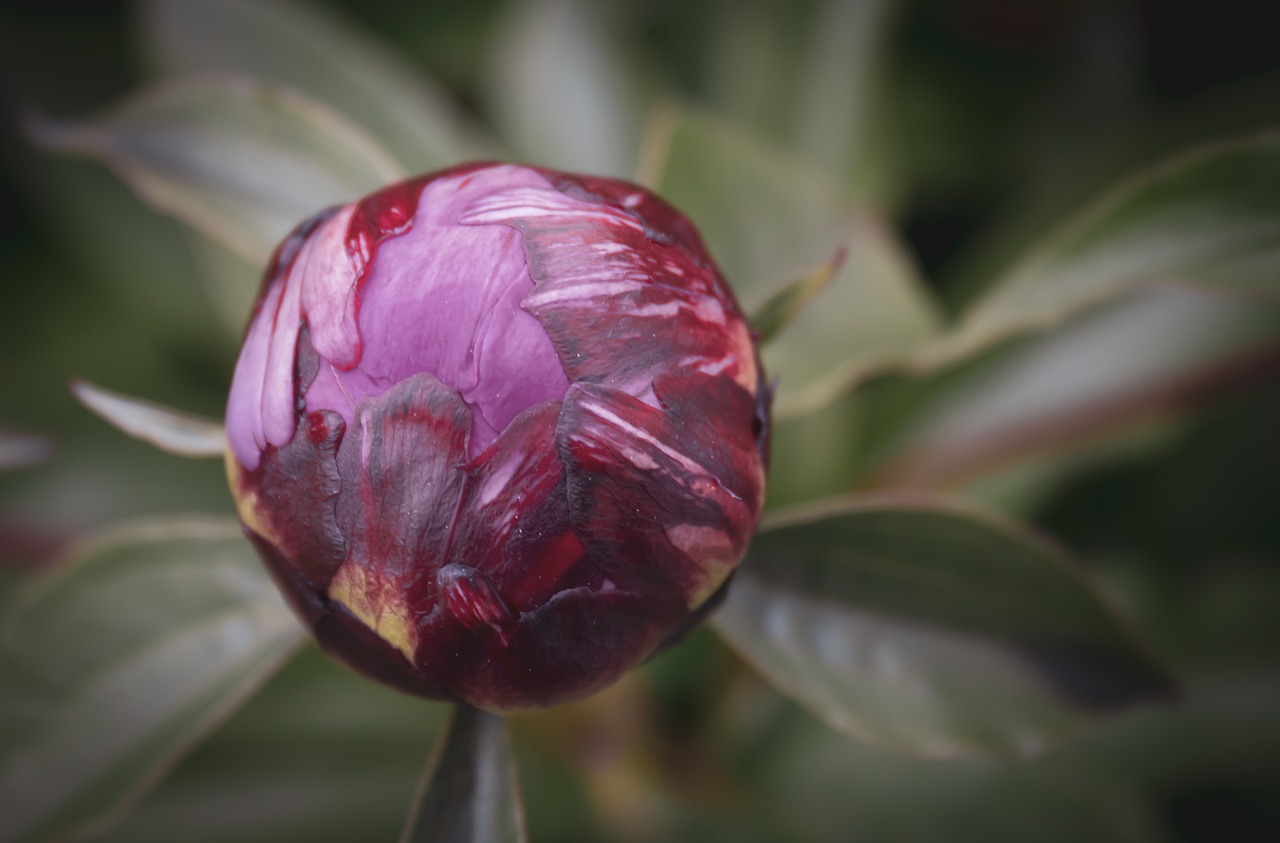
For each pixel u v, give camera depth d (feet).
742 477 0.70
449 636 0.69
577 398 0.67
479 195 0.70
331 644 0.71
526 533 0.68
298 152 0.83
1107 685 0.76
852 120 1.07
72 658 0.78
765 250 0.86
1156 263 0.81
